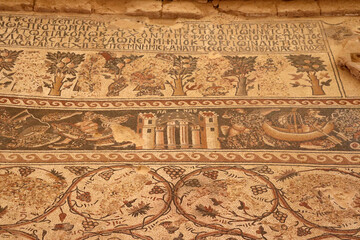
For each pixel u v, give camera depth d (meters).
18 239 3.95
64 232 4.04
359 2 6.47
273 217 4.21
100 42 6.01
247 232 4.08
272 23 6.34
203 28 6.27
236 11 6.43
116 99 5.42
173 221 4.16
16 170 4.56
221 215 4.22
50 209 4.23
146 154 4.82
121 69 5.74
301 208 4.30
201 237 4.03
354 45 6.03
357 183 4.54
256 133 5.06
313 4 6.48
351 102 5.39
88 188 4.44
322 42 6.11
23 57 5.75
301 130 5.09
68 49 5.90
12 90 5.39
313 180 4.56
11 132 4.94
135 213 4.23
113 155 4.79
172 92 5.52
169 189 4.45
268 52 6.00
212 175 4.61
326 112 5.29
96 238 4.00
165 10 6.36
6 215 4.14
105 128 5.07
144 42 6.06
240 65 5.84
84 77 5.62
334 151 4.86
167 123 5.14
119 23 6.24
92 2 6.34
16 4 6.20
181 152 4.84
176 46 6.05
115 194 4.39
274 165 4.72
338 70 5.77
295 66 5.82
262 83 5.62
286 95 5.49
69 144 4.87
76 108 5.29
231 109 5.33
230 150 4.88
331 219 4.20
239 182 4.54
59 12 6.27
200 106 5.36
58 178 4.52
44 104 5.30
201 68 5.80
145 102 5.40
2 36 5.93
